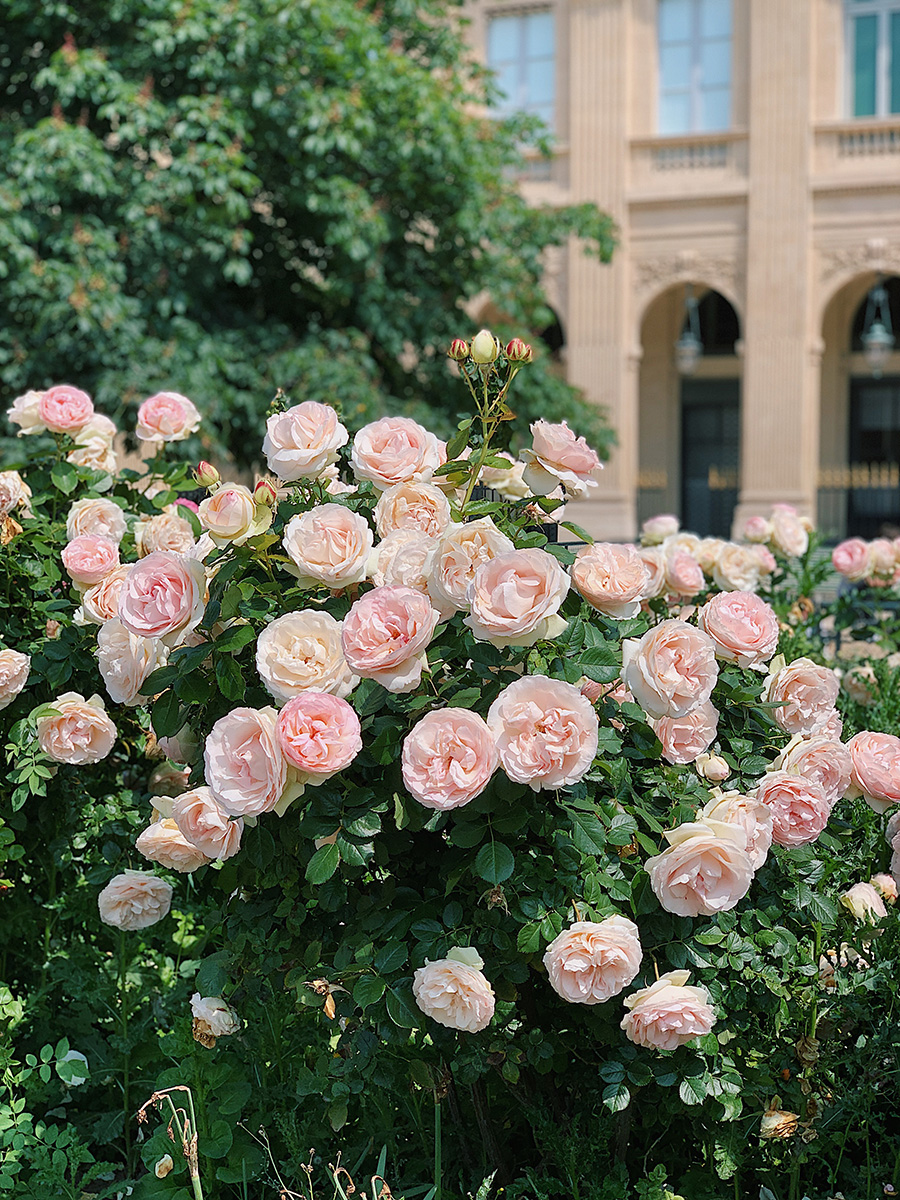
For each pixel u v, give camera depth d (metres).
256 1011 2.81
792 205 18.20
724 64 18.80
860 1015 2.48
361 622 2.02
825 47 18.31
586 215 12.12
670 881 2.11
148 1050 3.08
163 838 2.68
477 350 2.31
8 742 3.22
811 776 2.44
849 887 2.90
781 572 5.58
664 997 2.08
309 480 2.45
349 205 9.92
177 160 9.52
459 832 2.08
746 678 2.57
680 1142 2.63
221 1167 2.62
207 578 2.26
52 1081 3.02
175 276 10.01
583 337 19.08
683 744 2.35
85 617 3.03
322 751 2.00
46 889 3.51
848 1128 2.46
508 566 2.00
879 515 20.44
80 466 3.59
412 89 10.42
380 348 11.41
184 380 9.34
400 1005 2.15
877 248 18.09
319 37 9.90
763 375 18.47
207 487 2.40
